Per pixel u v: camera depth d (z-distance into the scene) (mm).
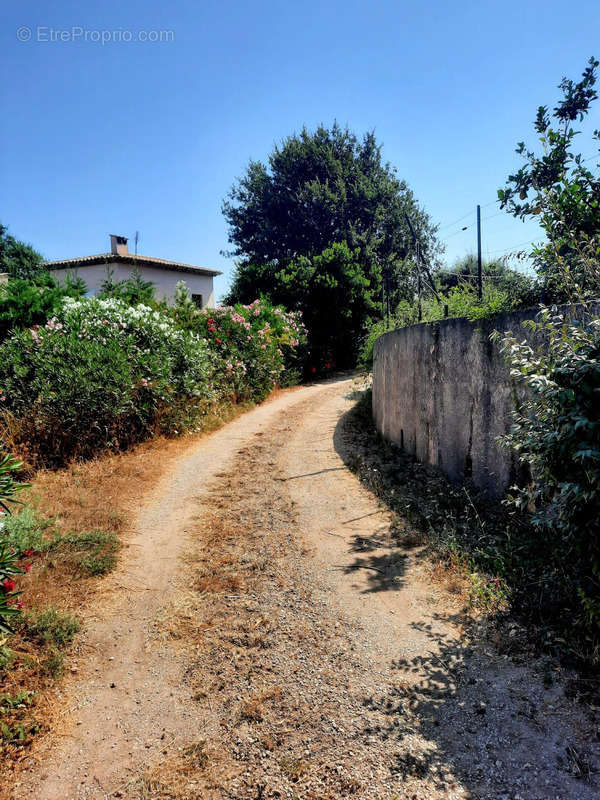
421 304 9195
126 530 5129
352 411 11812
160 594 3986
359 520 5418
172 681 3010
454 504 5500
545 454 2887
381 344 9570
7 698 2771
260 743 2510
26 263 24641
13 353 7887
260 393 13883
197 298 25094
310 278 21484
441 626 3424
